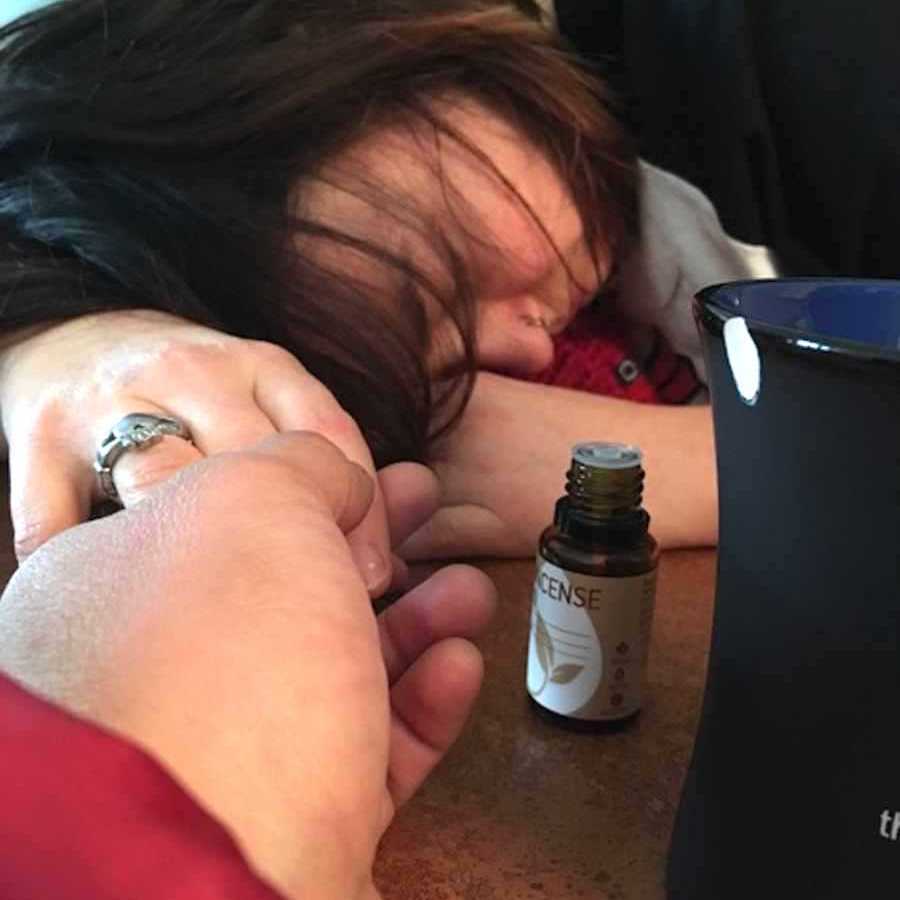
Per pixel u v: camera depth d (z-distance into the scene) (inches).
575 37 17.1
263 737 5.1
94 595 5.5
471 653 7.9
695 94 16.2
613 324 17.4
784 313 7.4
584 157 15.2
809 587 6.3
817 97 16.2
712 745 7.1
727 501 6.8
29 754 4.0
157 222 12.9
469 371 13.7
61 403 10.4
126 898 3.8
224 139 13.4
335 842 5.2
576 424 13.8
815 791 6.5
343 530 7.0
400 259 13.1
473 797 8.9
